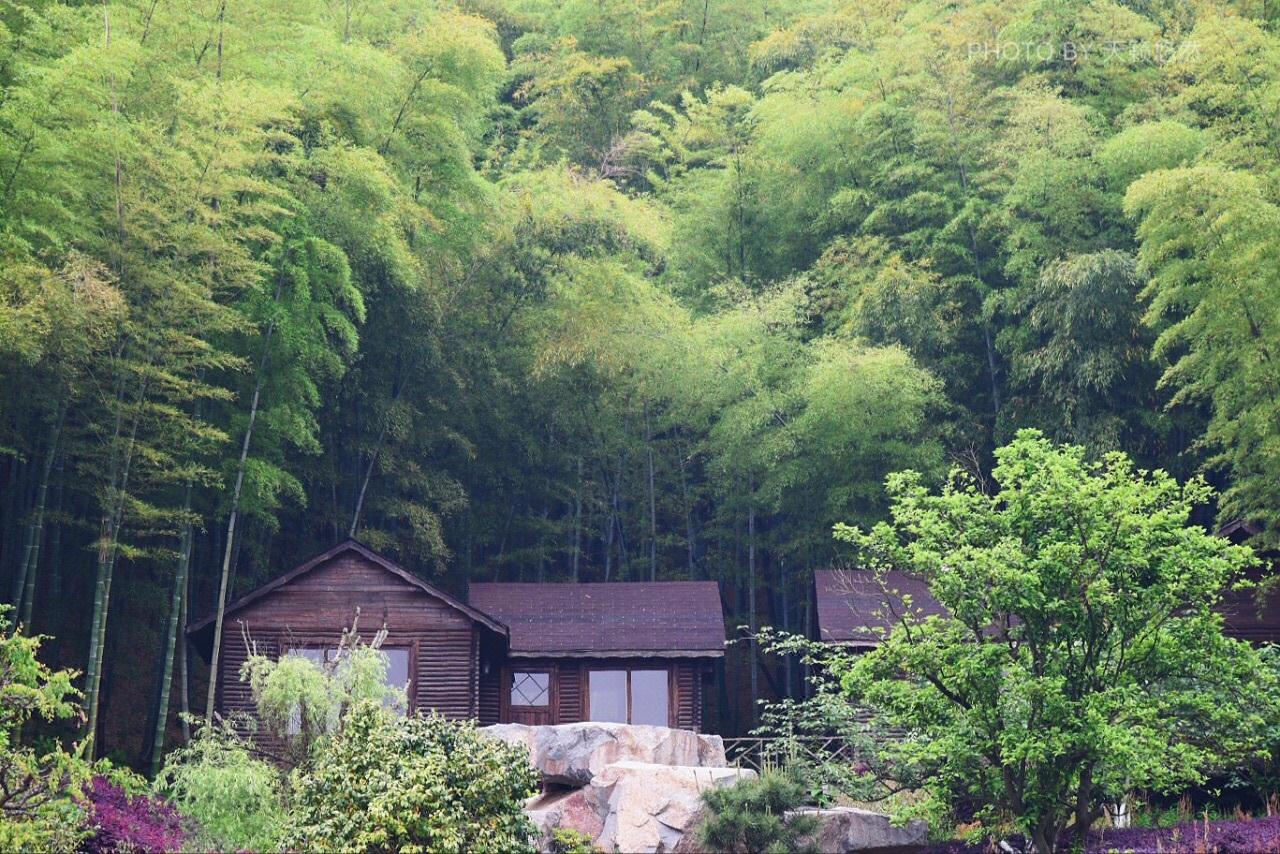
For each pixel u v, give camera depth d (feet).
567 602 109.81
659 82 172.96
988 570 64.69
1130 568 65.87
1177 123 111.04
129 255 84.53
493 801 63.82
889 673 69.05
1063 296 109.91
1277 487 91.50
